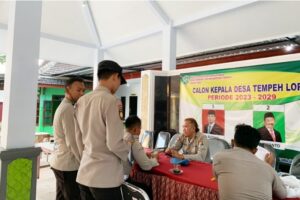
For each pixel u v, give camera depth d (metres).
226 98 3.42
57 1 4.47
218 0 3.62
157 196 1.90
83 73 9.19
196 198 1.64
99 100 1.33
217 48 4.64
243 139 1.48
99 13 4.98
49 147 4.95
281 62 2.87
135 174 2.09
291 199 1.45
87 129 1.38
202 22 4.11
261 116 3.04
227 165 1.43
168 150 2.51
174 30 4.37
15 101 2.03
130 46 5.57
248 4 3.37
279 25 3.53
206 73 3.68
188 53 5.16
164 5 4.16
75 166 1.92
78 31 5.21
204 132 3.68
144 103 4.25
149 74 4.16
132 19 4.71
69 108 1.90
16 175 2.01
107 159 1.32
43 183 3.88
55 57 5.44
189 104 3.91
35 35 2.15
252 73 3.14
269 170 1.40
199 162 2.23
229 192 1.37
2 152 1.92
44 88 10.80
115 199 1.33
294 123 2.76
